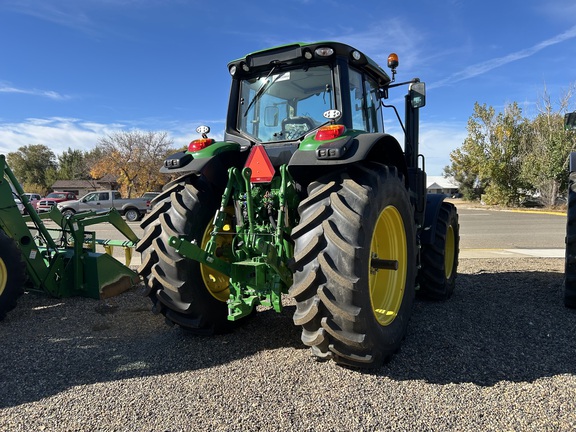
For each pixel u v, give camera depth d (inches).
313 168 121.3
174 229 129.6
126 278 214.5
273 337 142.9
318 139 112.7
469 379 109.5
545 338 140.2
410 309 136.7
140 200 909.8
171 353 130.0
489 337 141.2
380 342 111.2
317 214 109.5
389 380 109.0
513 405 95.9
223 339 141.6
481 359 122.5
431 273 184.9
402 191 131.4
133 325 161.5
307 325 108.8
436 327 151.4
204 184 138.4
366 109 156.9
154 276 130.8
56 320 169.3
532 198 1224.2
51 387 107.7
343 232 106.4
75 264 203.9
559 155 986.7
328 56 135.5
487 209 1135.6
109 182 1983.3
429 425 88.3
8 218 184.9
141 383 109.0
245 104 153.9
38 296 208.8
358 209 108.4
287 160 134.7
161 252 128.7
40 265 193.9
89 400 100.3
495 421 89.6
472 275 250.7
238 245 126.0
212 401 98.8
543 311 171.3
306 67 143.0
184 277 129.2
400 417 91.3
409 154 180.9
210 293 137.3
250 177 121.5
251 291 124.1
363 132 121.6
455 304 184.4
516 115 1181.7
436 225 186.4
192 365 120.3
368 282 107.7
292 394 101.7
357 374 112.4
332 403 97.2
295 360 122.5
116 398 101.0
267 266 122.1
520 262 297.0
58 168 2787.9
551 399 98.5
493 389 103.8
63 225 211.3
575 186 174.7
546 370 114.7
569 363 119.5
